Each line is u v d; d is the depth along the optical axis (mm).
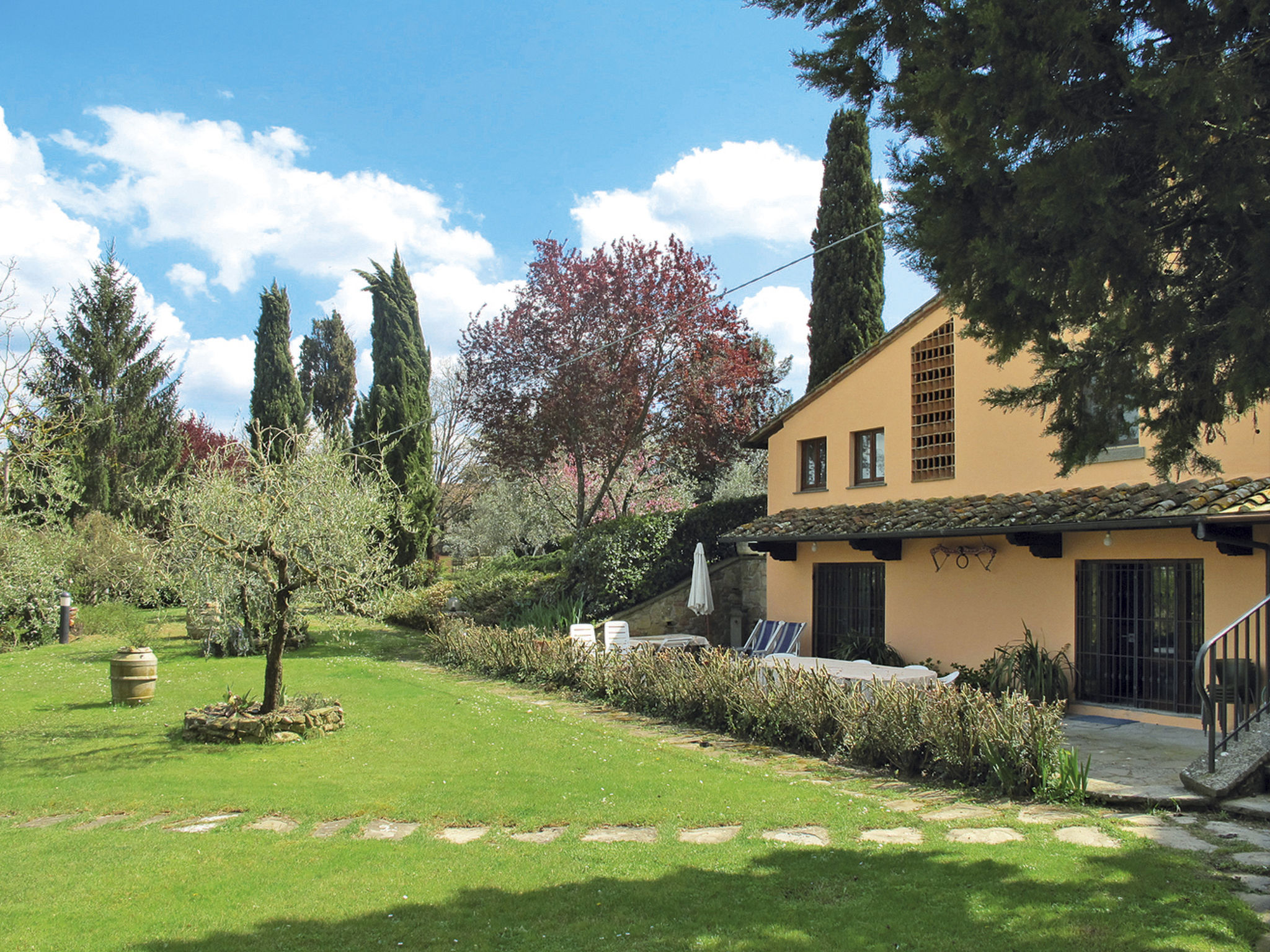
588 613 19531
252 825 7207
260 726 10453
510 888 5543
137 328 33250
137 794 8156
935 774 8492
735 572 19984
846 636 15094
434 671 16953
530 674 15500
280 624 11188
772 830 6789
